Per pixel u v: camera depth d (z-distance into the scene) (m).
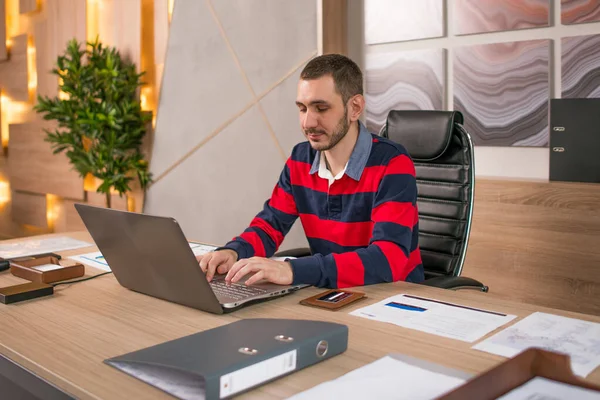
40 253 2.12
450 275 2.18
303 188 2.09
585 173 2.88
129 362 1.09
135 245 1.49
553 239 2.90
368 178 1.93
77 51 4.73
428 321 1.38
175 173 4.62
